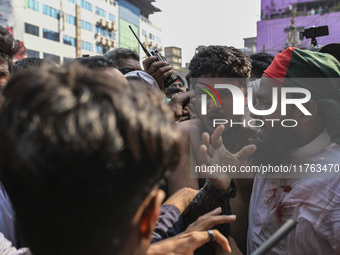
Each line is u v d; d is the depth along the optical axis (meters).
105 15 33.03
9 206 1.02
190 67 1.23
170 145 0.45
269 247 0.61
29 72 0.42
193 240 0.75
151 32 43.16
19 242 1.01
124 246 0.44
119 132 0.40
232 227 1.13
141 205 0.45
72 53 28.83
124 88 0.44
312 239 0.87
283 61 0.96
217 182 0.89
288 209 0.92
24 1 23.89
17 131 0.38
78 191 0.39
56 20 27.23
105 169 0.39
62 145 0.37
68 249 0.42
